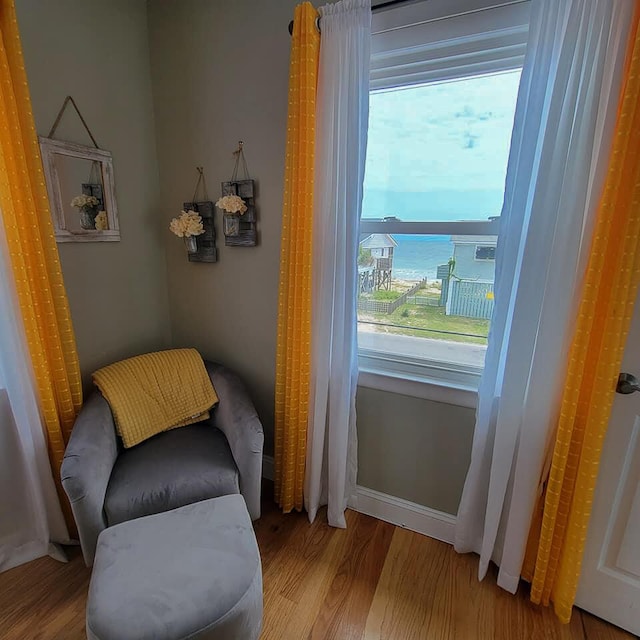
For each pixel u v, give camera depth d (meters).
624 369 1.13
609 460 1.22
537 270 1.17
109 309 1.83
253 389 2.01
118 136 1.76
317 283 1.56
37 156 1.32
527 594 1.44
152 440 1.65
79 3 1.54
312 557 1.60
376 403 1.70
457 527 1.57
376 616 1.36
